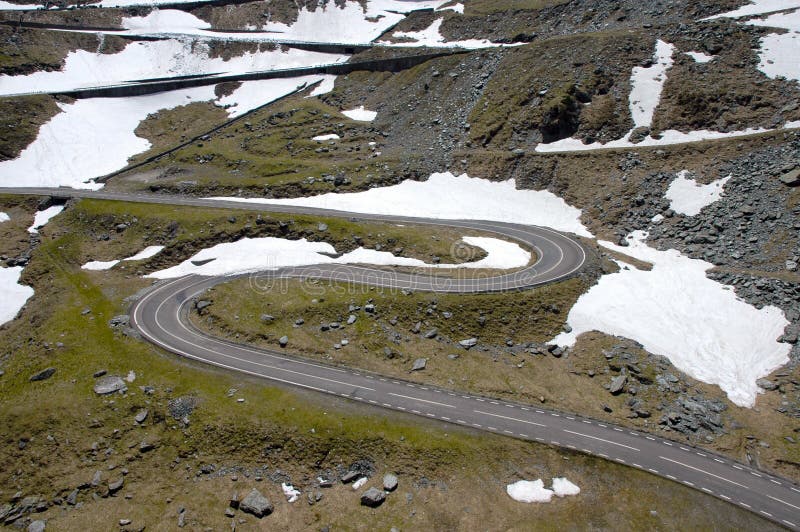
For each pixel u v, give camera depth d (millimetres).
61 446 41938
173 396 45844
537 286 59094
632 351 51031
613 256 65000
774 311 52156
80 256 71750
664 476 38875
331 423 42562
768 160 67938
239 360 50906
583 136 84875
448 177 87250
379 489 38688
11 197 85125
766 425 42906
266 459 40906
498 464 40156
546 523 36438
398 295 58250
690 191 69875
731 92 79062
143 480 40031
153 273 68312
